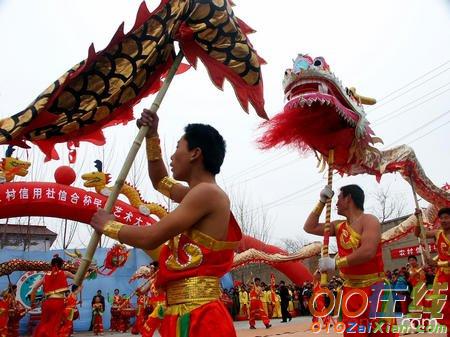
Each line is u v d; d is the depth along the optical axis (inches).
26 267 493.0
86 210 480.4
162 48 106.3
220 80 110.6
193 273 82.7
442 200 265.4
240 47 110.8
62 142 103.3
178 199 104.9
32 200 462.0
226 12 110.0
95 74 102.0
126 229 82.7
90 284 632.4
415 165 231.1
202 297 82.1
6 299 458.9
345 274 156.1
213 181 92.2
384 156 213.3
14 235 895.7
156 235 80.3
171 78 103.8
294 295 776.9
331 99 159.8
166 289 86.7
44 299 324.2
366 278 151.6
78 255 518.0
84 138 106.7
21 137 98.0
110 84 103.0
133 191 511.2
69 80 96.9
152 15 104.2
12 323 479.2
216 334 79.8
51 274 327.6
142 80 106.9
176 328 81.6
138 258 663.1
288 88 171.8
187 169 91.9
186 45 109.0
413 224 527.8
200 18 108.3
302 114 164.7
